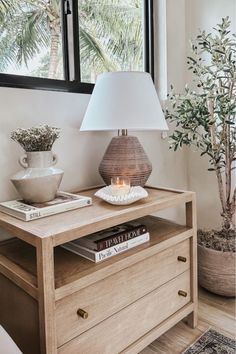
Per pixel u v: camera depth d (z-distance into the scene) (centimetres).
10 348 70
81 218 108
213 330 151
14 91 136
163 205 131
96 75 179
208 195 225
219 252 173
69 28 161
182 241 146
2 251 124
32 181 114
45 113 148
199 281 187
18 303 107
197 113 173
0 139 133
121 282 117
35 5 152
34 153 116
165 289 138
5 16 142
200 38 186
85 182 168
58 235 93
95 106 141
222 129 176
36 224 101
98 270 108
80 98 162
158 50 211
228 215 188
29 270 107
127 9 197
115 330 116
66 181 159
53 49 158
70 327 100
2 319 118
